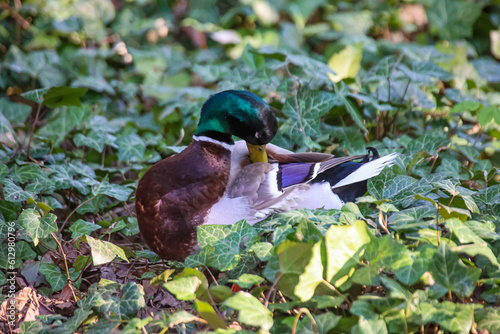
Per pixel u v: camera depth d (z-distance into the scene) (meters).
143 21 12.88
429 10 13.50
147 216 5.38
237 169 5.59
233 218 5.34
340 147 8.09
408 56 10.07
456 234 4.42
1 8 11.52
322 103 7.79
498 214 5.63
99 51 11.31
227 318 4.51
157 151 8.71
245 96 5.55
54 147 7.75
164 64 12.03
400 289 4.12
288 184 5.68
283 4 13.60
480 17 13.48
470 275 4.13
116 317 4.59
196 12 13.74
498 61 13.18
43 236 5.39
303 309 3.99
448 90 9.25
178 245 5.38
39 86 10.73
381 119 8.97
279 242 4.70
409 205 5.68
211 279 5.55
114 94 10.46
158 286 5.63
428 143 7.41
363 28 13.55
